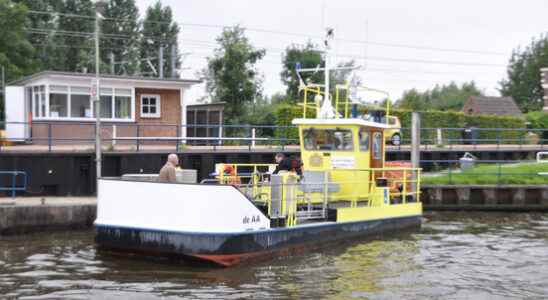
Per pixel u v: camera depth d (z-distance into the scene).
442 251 16.42
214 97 40.72
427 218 23.25
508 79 95.81
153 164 23.45
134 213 13.96
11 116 26.91
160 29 65.56
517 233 19.70
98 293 11.83
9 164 20.84
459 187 25.69
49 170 21.27
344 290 12.33
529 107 84.31
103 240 14.32
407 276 13.60
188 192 13.40
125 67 62.31
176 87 28.34
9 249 15.66
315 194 17.27
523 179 26.47
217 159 25.62
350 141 17.91
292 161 16.27
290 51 46.94
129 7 65.38
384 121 19.81
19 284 12.40
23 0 56.03
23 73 44.31
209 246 13.31
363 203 18.72
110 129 26.66
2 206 17.48
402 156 33.47
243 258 13.81
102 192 14.41
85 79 26.00
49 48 56.91
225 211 13.45
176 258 13.62
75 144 25.91
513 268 14.59
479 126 44.72
